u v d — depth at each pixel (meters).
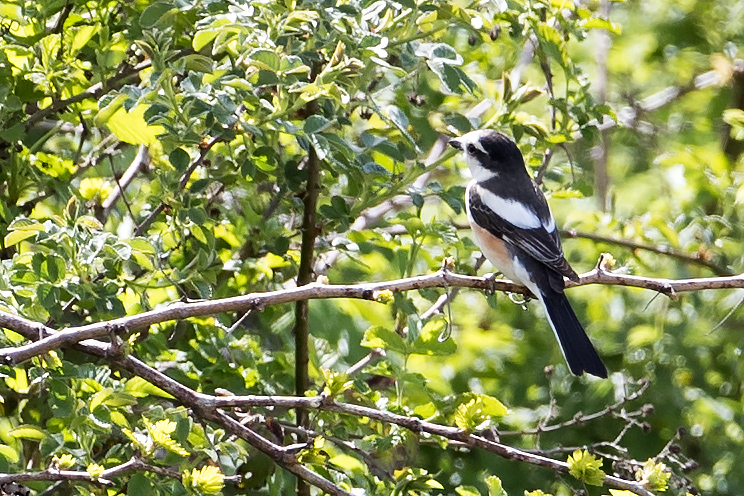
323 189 11.24
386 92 12.31
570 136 11.19
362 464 8.93
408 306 9.20
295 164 9.87
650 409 10.06
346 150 8.67
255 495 9.59
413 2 8.98
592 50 17.34
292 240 11.91
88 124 10.97
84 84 10.42
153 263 8.77
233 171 10.33
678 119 16.72
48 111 10.20
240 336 10.78
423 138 12.52
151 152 10.65
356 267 13.31
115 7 11.21
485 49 13.73
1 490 7.02
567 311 10.50
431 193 10.19
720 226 13.55
